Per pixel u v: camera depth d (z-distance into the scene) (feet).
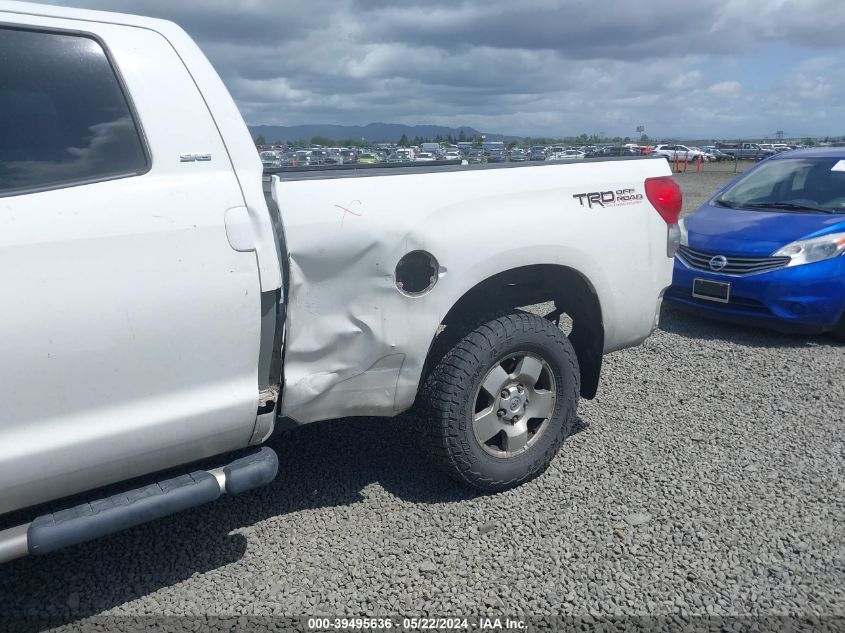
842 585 8.94
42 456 7.16
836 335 20.24
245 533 10.08
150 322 7.66
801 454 12.65
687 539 9.91
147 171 7.93
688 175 113.19
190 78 8.39
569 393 11.31
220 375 8.30
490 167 10.68
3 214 7.02
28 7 7.59
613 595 8.73
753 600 8.64
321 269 8.88
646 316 12.30
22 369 6.97
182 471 9.11
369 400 9.76
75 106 7.66
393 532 10.08
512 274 10.96
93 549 9.73
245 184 8.44
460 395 10.08
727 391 15.99
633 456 12.52
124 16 8.30
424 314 9.62
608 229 11.39
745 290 20.45
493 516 10.49
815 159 23.97
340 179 9.11
